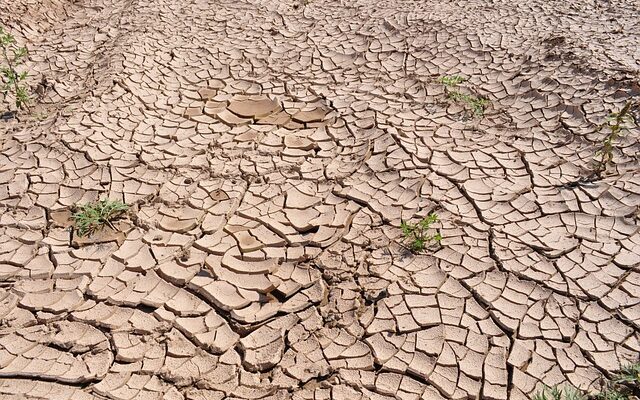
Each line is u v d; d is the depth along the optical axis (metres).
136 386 2.83
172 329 3.13
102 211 3.80
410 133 4.78
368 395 2.76
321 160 4.56
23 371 2.88
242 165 4.48
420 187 4.12
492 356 2.90
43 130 4.80
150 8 7.54
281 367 2.93
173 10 7.55
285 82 5.80
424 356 2.92
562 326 3.02
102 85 5.50
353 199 4.08
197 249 3.65
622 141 4.29
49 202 4.00
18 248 3.63
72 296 3.30
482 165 4.30
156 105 5.33
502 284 3.29
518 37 6.18
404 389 2.78
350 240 3.70
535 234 3.61
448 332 3.04
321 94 5.54
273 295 3.34
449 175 4.22
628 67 5.09
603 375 2.76
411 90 5.51
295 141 4.81
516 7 7.02
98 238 3.71
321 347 3.02
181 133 4.90
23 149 4.54
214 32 6.98
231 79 5.89
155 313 3.21
